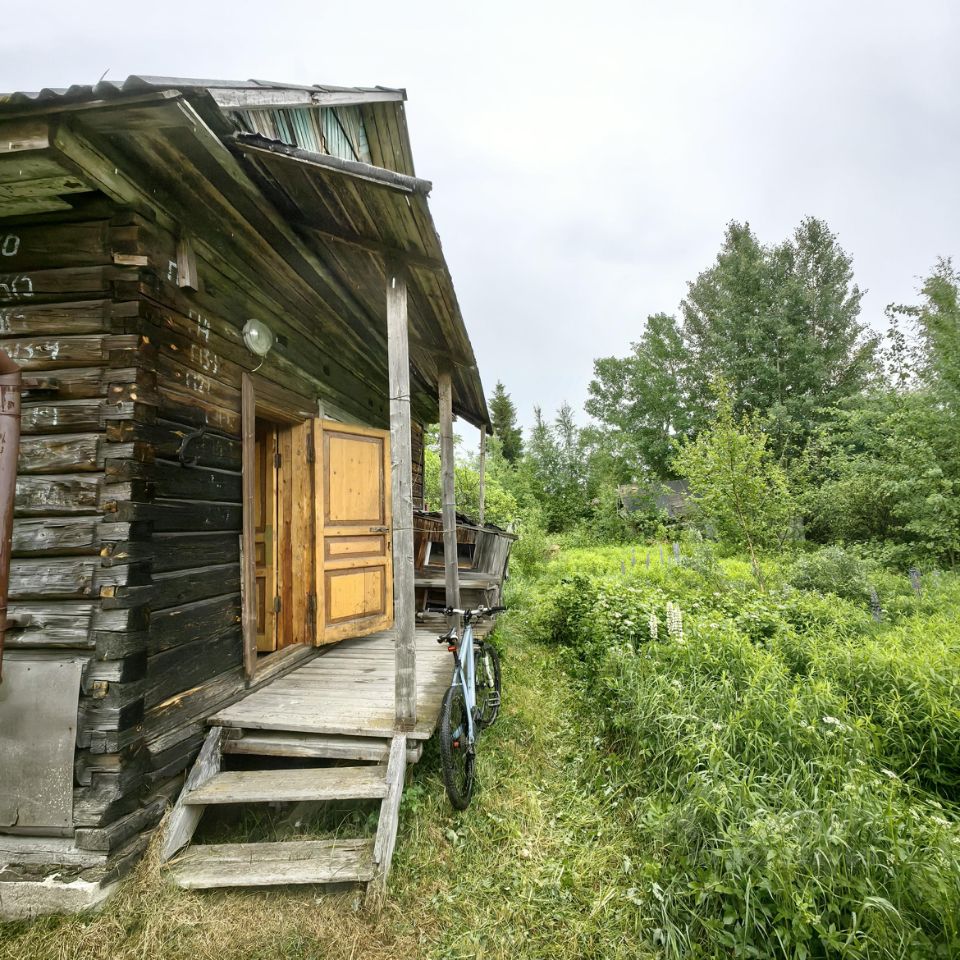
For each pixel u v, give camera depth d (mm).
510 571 12414
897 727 3424
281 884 2445
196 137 2455
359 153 6066
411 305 4254
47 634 2502
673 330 32000
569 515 28312
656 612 5902
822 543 14398
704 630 4766
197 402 3182
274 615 4777
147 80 2150
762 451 9328
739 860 2209
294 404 4527
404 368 3318
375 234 3297
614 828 3012
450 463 5605
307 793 2748
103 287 2680
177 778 2904
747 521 9328
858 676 4070
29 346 2688
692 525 12273
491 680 4199
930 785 3203
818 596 7508
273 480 4844
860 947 1841
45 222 2732
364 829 2934
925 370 12406
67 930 2227
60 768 2398
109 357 2656
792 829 2316
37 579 2541
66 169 2348
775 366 25234
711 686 3785
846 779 2664
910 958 1835
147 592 2654
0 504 2359
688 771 3053
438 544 8836
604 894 2506
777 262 27375
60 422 2625
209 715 3215
